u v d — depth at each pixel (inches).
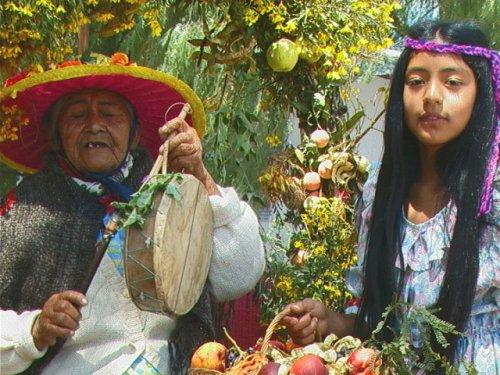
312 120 174.6
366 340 119.1
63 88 128.3
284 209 182.7
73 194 124.9
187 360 123.3
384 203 120.3
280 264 169.6
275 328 124.3
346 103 180.7
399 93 119.4
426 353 108.5
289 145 175.9
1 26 145.8
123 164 127.8
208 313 125.9
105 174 126.5
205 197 119.4
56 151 129.0
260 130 210.4
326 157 170.1
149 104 133.8
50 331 112.4
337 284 163.8
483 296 115.3
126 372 119.2
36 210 123.4
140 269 109.9
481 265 114.3
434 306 115.7
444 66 115.6
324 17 164.1
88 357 119.4
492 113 116.3
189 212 115.6
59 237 122.4
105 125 127.6
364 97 263.7
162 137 120.0
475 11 337.7
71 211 124.0
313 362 106.8
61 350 119.8
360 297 125.2
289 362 110.5
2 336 115.8
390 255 118.3
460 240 113.3
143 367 120.0
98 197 125.6
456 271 113.0
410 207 119.6
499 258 114.3
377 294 119.3
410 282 117.5
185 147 119.0
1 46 147.4
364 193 127.0
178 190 112.7
